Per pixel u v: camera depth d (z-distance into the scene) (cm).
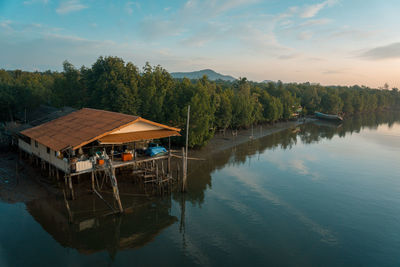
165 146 4875
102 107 4672
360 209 2708
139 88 4947
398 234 2233
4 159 3650
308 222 2386
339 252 1945
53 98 5975
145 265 1730
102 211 2386
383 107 18475
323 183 3466
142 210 2480
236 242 2025
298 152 5278
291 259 1839
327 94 13375
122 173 3180
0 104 5403
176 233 2130
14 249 1822
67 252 1831
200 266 1733
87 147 2545
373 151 5531
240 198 2864
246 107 7206
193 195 2891
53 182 2802
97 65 5041
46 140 2702
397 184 3494
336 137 7325
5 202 2417
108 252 1855
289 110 10119
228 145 5659
